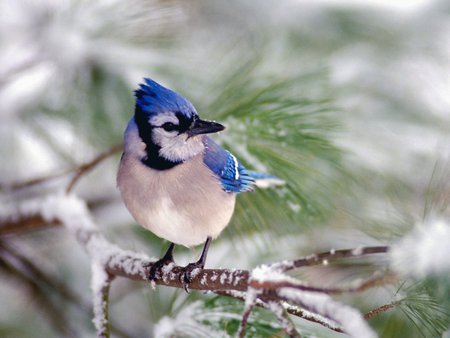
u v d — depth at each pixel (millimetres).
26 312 4336
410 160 4262
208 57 4242
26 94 4238
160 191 4133
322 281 4109
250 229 4172
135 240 4324
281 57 4277
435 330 3965
